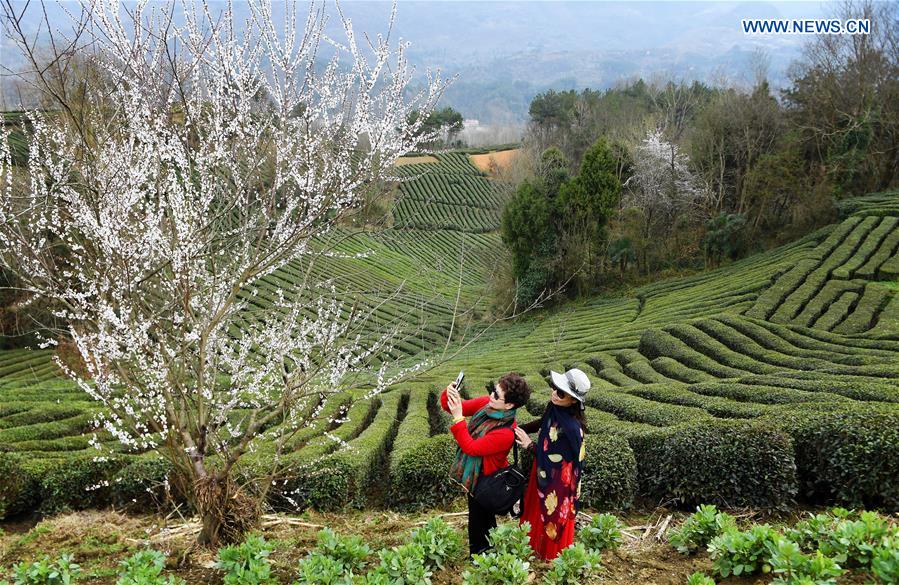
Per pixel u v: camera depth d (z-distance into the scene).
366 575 5.68
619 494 9.38
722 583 5.54
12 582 6.04
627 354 21.28
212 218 6.73
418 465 10.01
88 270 7.01
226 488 6.84
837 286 24.44
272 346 7.14
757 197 39.91
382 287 10.59
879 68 39.91
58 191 6.82
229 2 6.38
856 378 14.55
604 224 38.53
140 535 7.92
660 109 65.88
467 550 6.72
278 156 6.77
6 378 25.62
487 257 52.97
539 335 30.70
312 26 6.52
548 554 5.96
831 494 9.41
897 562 4.66
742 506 9.04
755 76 49.38
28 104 7.87
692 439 9.45
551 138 74.75
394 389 18.80
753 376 15.70
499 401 6.02
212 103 6.86
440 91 7.36
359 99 6.74
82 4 5.98
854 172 38.44
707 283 33.03
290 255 7.13
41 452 12.49
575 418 6.00
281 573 6.12
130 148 6.43
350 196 6.96
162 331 6.81
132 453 12.73
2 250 6.62
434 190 74.69
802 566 4.93
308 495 10.02
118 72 6.38
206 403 7.04
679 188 41.66
